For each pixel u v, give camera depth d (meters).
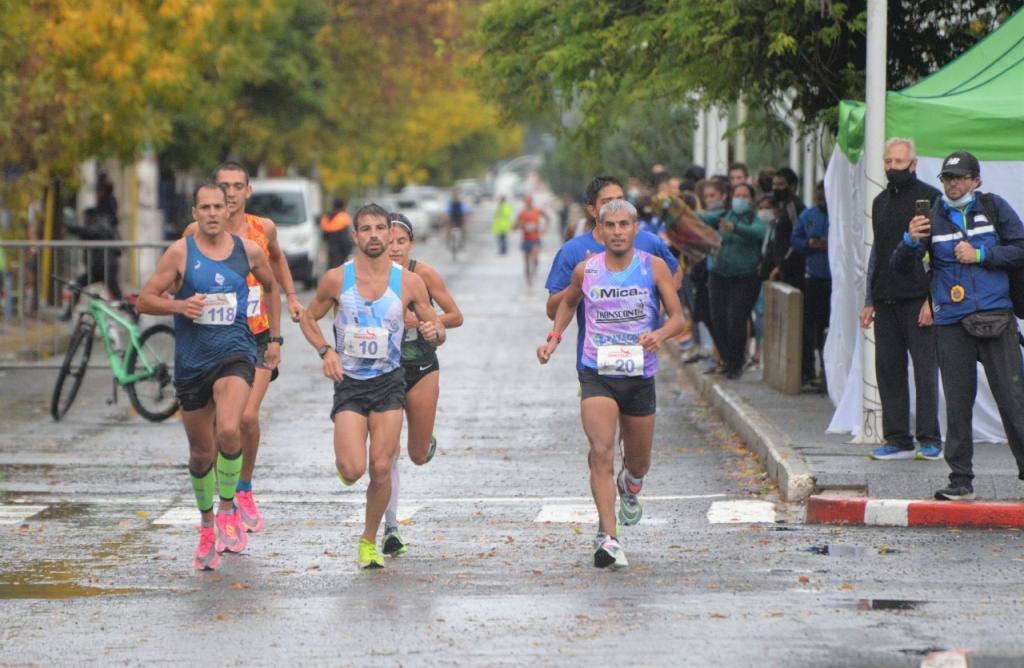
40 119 76.19
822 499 32.78
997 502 32.22
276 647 23.25
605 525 28.42
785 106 56.94
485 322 89.62
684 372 65.50
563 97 67.00
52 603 26.31
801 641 23.17
